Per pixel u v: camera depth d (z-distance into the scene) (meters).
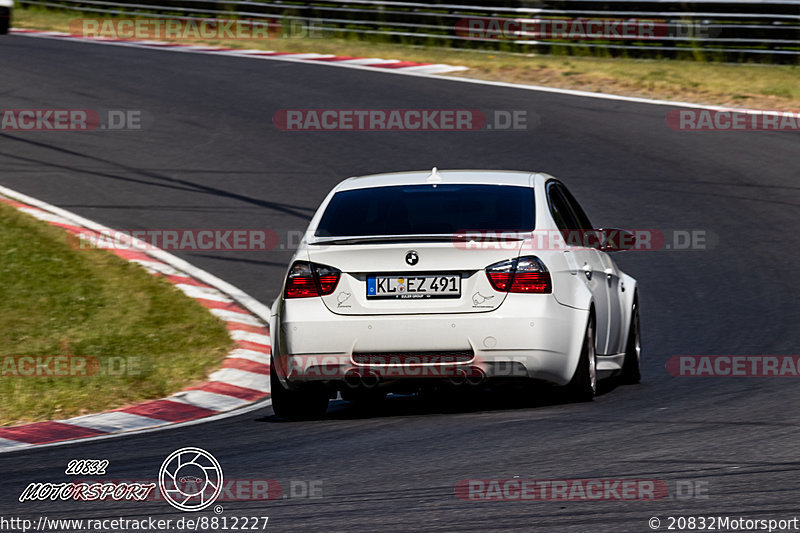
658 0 86.38
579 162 59.94
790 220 50.34
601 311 27.73
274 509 18.17
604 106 71.19
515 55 90.56
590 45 89.75
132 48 95.94
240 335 37.03
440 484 19.27
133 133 67.56
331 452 22.47
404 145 63.88
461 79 79.94
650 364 32.84
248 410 28.53
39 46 96.00
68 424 27.38
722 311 38.94
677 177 57.09
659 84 76.31
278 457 22.27
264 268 45.97
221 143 65.38
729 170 58.00
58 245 45.31
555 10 91.25
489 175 27.69
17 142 65.50
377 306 24.77
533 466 20.31
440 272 24.70
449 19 95.19
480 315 24.52
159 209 53.88
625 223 50.66
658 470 19.56
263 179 58.72
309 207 54.28
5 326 35.78
